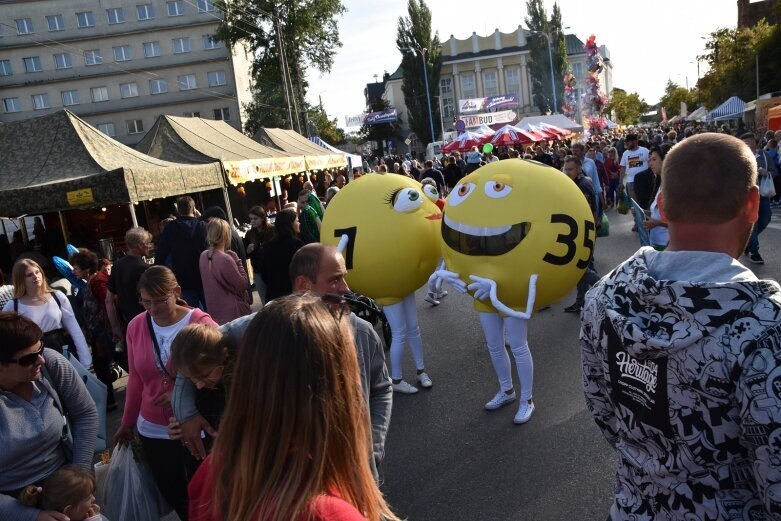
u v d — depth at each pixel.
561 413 4.39
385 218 4.69
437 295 8.12
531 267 3.91
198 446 2.49
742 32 42.75
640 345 1.30
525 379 4.29
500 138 21.69
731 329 1.19
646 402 1.34
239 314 5.51
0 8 55.41
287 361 1.18
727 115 34.91
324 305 1.33
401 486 3.73
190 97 57.66
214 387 2.41
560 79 64.94
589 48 40.94
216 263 5.38
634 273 1.38
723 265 1.29
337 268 2.61
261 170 13.38
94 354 5.56
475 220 3.99
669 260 1.35
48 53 56.38
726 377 1.20
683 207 1.34
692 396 1.25
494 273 3.98
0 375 2.40
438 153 42.84
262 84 49.72
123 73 57.03
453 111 73.38
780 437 1.12
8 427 2.43
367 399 2.35
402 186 4.86
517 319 4.16
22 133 9.05
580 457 3.77
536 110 72.12
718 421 1.24
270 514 1.12
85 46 56.53
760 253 8.26
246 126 51.91
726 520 1.28
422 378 5.22
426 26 60.00
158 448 2.93
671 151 1.43
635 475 1.45
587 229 4.02
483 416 4.53
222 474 1.25
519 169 4.09
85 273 5.79
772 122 22.91
